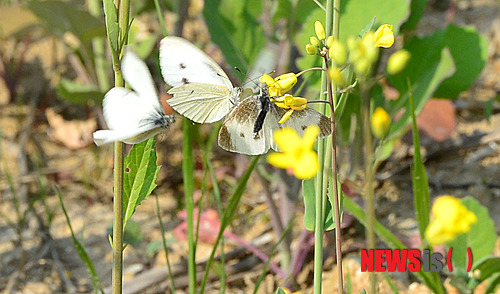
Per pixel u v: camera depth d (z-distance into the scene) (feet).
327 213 2.03
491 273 2.27
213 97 2.00
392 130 2.50
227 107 2.01
